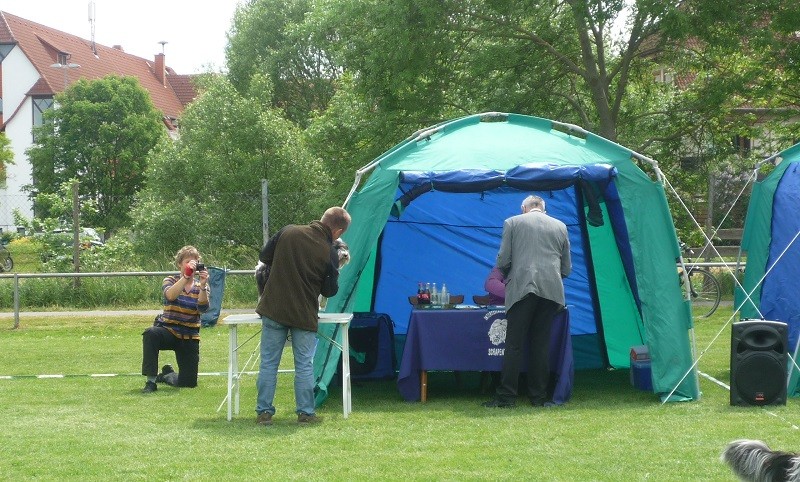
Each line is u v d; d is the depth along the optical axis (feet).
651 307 27.76
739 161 73.05
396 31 62.54
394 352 32.35
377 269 35.29
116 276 54.60
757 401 26.18
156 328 30.60
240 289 58.90
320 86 151.23
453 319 27.99
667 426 23.45
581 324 35.12
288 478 18.51
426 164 28.71
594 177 27.86
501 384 26.96
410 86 66.39
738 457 14.28
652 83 73.92
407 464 19.62
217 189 71.36
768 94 68.69
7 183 164.86
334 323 27.50
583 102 74.74
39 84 174.09
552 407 26.68
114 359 39.09
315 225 24.64
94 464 19.79
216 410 26.73
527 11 63.10
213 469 19.31
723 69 69.67
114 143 148.46
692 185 71.10
